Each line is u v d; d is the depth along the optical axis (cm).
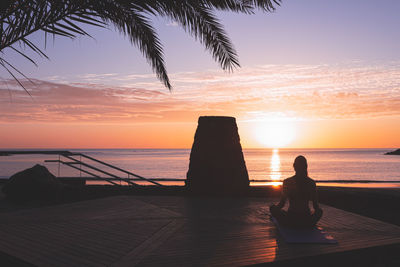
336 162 8550
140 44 656
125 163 8206
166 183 2064
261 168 6294
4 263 376
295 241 421
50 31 347
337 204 837
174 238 444
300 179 477
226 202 770
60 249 395
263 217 591
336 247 402
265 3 514
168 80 745
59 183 977
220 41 682
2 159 10825
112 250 391
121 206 693
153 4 457
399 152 19550
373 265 396
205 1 534
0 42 325
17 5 327
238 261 352
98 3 376
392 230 495
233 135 930
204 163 902
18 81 321
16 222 536
